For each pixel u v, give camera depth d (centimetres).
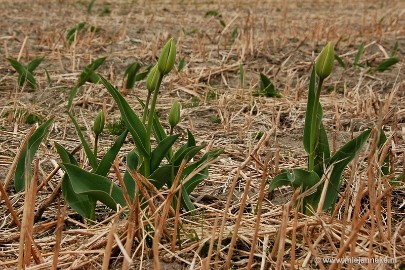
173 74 571
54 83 545
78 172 245
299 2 1507
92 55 670
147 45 713
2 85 541
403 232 246
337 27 938
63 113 454
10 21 974
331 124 436
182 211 270
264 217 267
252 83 552
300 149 377
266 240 237
